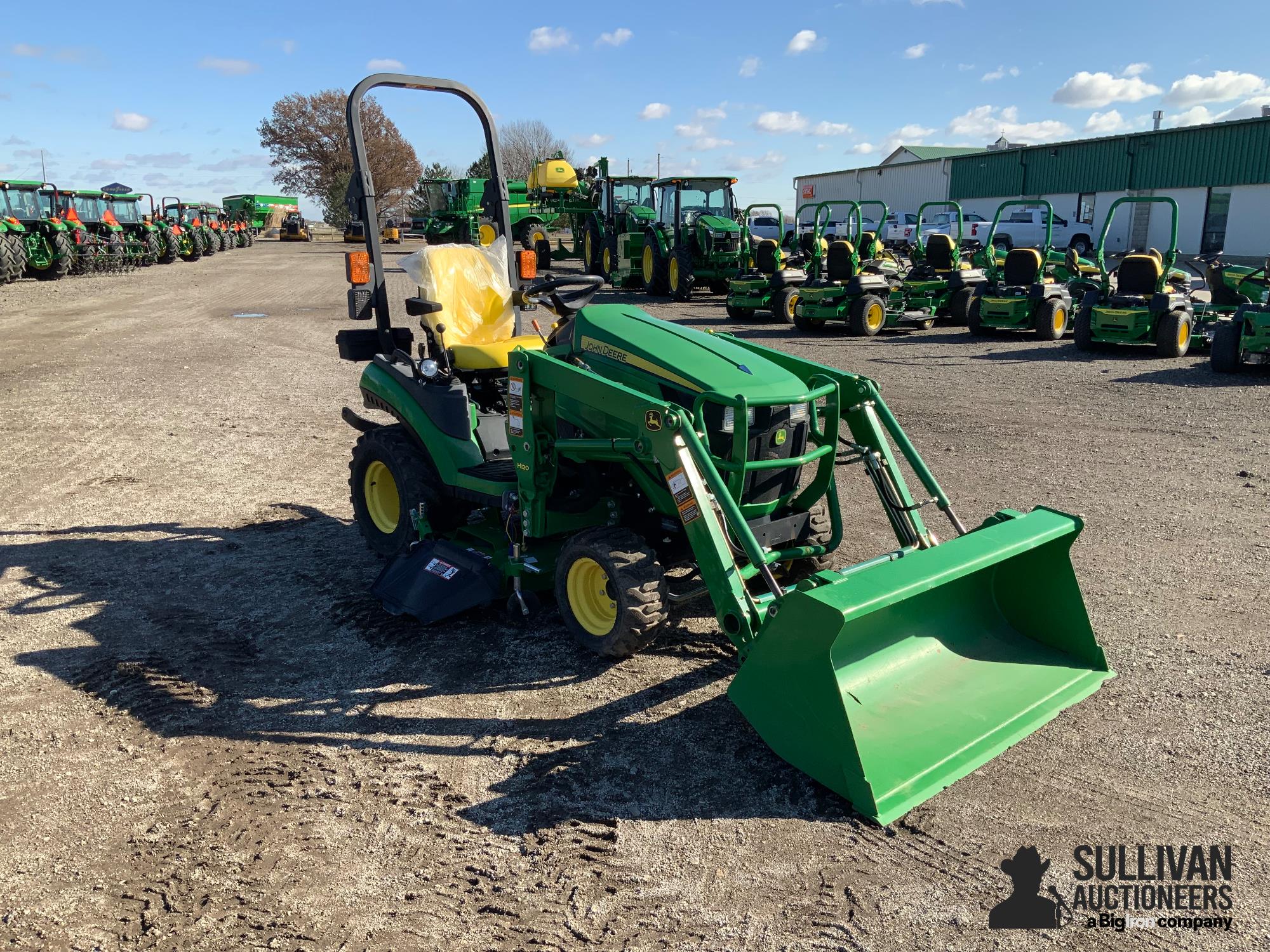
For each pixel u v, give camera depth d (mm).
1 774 3213
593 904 2553
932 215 36750
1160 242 33938
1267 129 29594
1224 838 2777
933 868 2672
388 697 3713
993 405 9242
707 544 3375
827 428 4055
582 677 3846
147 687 3805
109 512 6145
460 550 4402
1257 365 11156
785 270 16234
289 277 26594
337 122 64438
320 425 8695
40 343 13773
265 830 2898
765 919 2488
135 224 29484
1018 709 3328
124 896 2611
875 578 2998
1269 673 3738
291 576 5012
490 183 5355
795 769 3164
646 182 24266
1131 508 5891
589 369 4156
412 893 2609
